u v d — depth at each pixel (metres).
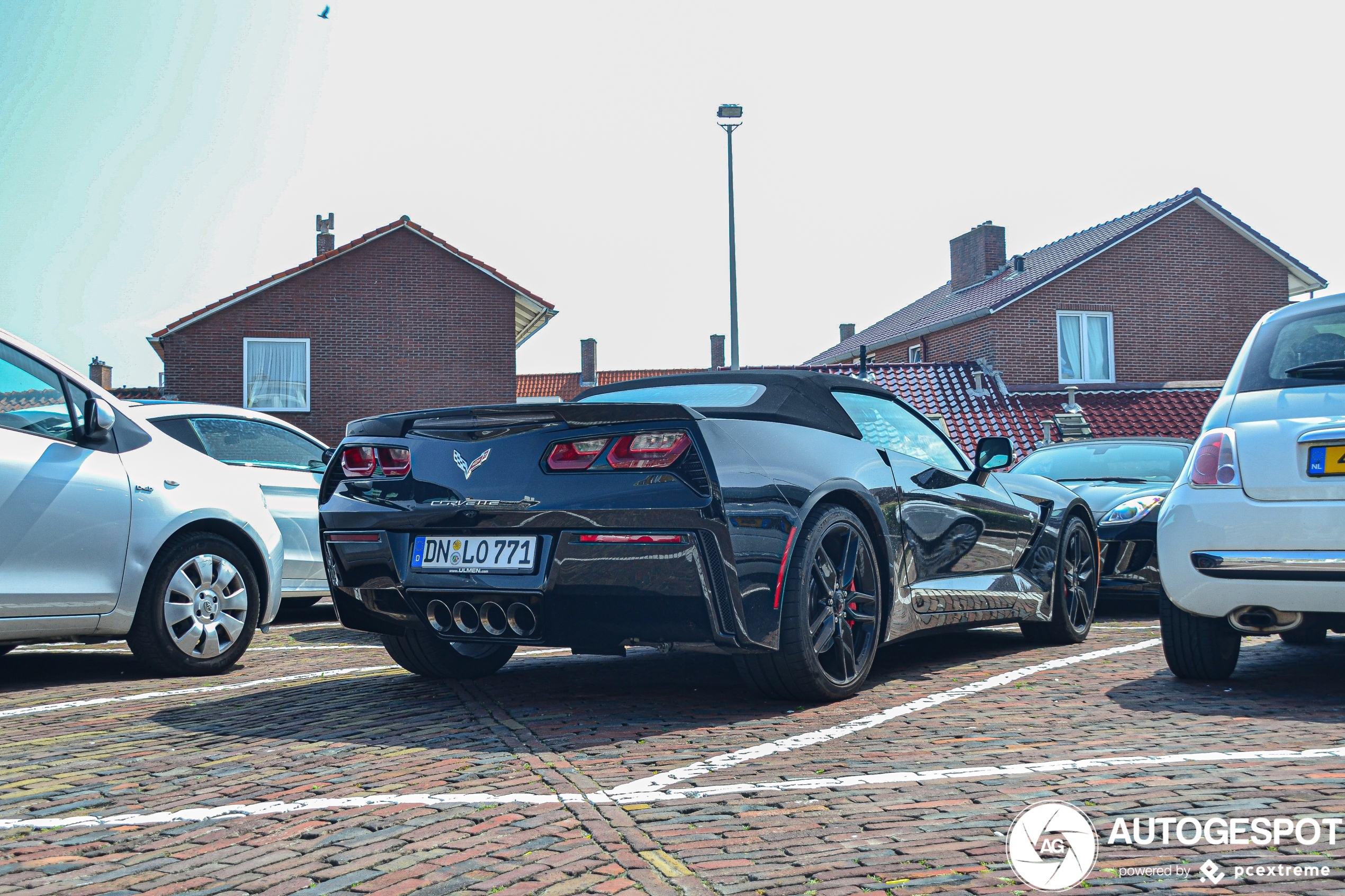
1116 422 24.00
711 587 3.72
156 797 3.04
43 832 2.75
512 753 3.44
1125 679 4.73
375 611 4.27
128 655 6.21
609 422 3.86
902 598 4.66
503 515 3.90
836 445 4.47
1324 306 4.45
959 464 5.50
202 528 5.55
